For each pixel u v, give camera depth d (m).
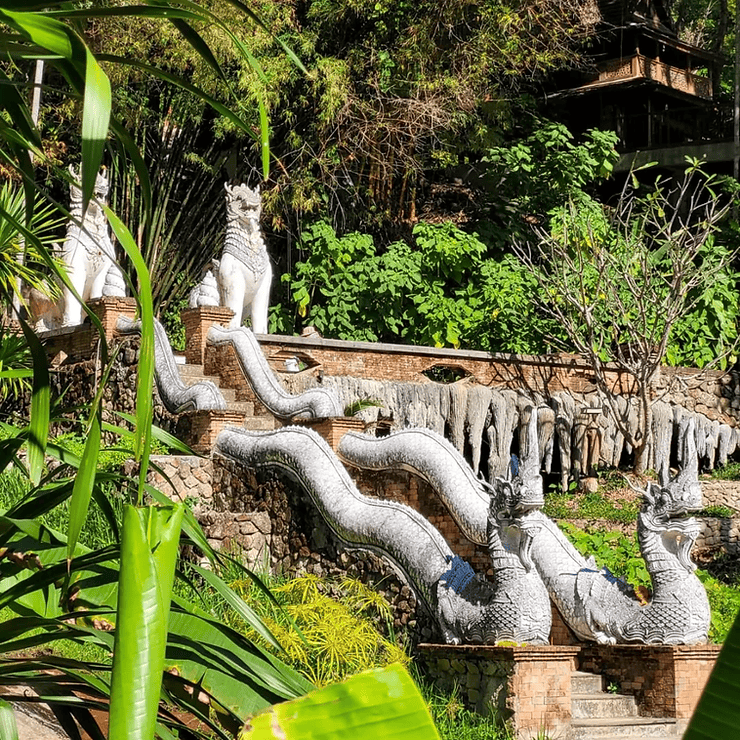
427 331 18.98
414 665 8.27
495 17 20.67
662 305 16.72
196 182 22.33
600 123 28.34
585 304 16.39
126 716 1.85
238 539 10.02
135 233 20.66
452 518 9.91
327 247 19.58
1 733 2.47
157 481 10.27
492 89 21.94
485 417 15.15
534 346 18.05
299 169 20.73
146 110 20.50
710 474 16.81
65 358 14.20
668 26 29.73
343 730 1.92
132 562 1.94
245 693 3.81
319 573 9.65
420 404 14.60
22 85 2.53
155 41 18.66
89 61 1.85
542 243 18.78
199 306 13.55
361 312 19.42
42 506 2.87
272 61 19.38
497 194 21.84
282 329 20.12
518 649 7.51
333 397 11.73
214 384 12.05
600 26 27.75
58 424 13.47
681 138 29.25
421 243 19.56
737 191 21.75
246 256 14.11
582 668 8.61
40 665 2.86
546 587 8.88
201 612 3.66
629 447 16.16
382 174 21.50
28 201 2.56
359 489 10.87
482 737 7.27
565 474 15.56
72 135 19.47
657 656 8.04
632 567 10.72
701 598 8.23
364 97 21.06
